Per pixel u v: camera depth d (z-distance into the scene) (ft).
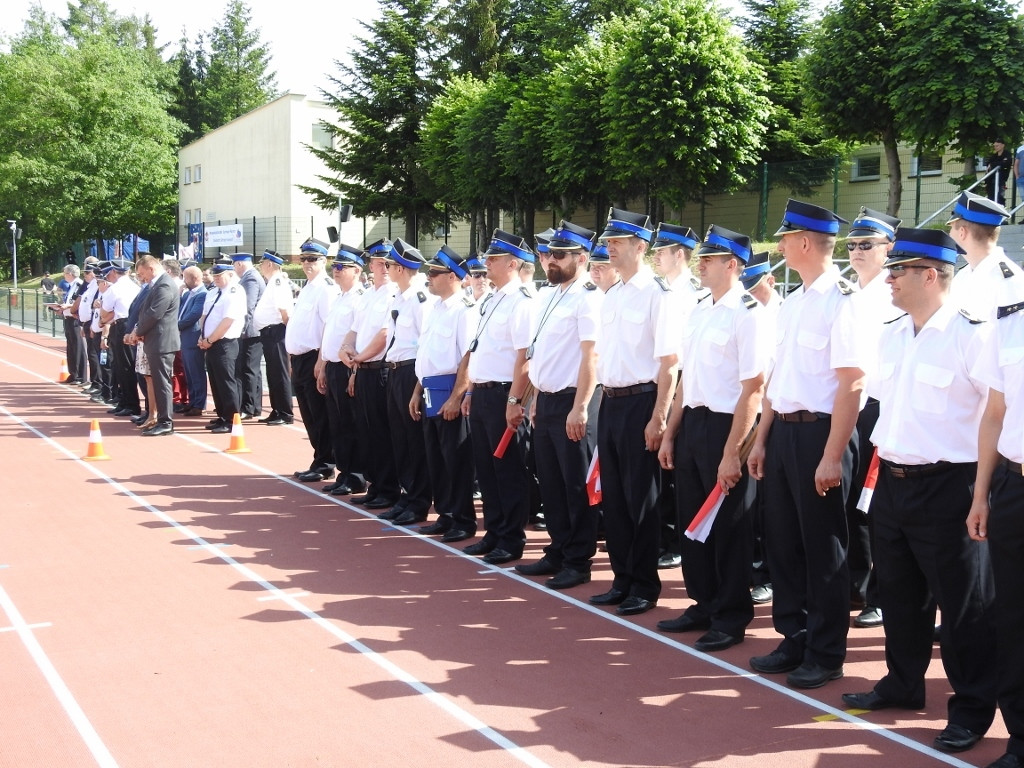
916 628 14.14
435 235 140.36
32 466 33.65
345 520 26.58
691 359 17.03
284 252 140.26
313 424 31.78
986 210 16.71
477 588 20.67
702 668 16.21
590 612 19.17
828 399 14.98
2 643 17.30
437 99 119.75
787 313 15.47
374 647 17.15
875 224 18.99
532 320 21.77
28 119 157.17
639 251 18.56
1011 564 12.11
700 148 78.02
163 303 39.63
